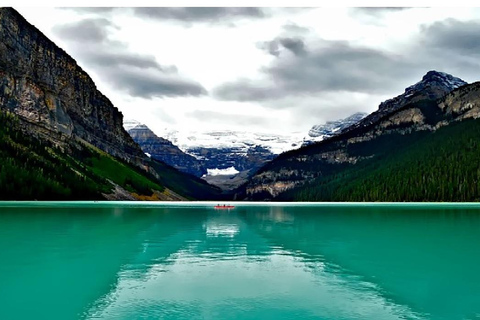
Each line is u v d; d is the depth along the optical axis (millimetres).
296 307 23406
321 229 65625
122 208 131875
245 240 51312
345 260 37219
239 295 25672
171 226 70000
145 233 58344
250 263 35938
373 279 29891
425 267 33781
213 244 47562
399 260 36938
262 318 21719
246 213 116750
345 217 94812
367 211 122250
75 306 23328
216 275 31031
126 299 24719
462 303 24172
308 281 29156
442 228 65250
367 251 42094
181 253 40969
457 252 41125
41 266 33094
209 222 80438
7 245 43312
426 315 22078
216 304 23875
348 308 23250
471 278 30078
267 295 25734
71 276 30000
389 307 23406
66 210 108375
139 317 21781
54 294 25609
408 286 27766
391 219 86312
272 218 93125
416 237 53438
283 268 33719
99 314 22078
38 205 132875
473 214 102250
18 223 67188
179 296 25391
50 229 59000
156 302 24188
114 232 58188
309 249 43719
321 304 23828
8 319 21297
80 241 47438
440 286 27734
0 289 26547
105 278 29734
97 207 132750
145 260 36906
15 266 32938
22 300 24328
